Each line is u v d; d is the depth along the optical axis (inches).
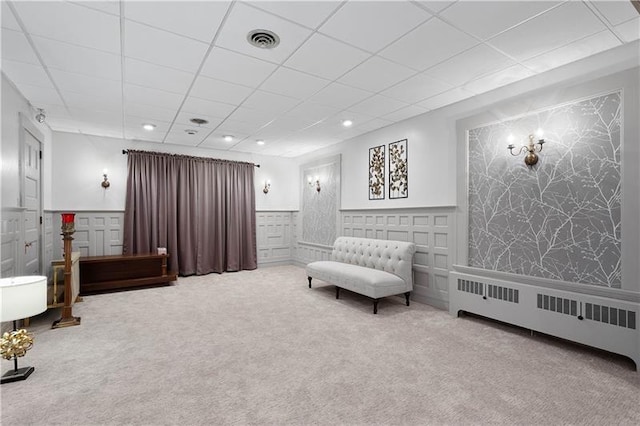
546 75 120.4
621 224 101.4
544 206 120.1
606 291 102.6
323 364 98.7
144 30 92.0
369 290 151.3
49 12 83.0
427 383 87.7
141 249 221.3
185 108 160.1
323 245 246.4
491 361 101.0
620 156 101.7
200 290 194.5
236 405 77.3
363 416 73.4
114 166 220.5
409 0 80.0
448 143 155.6
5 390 83.3
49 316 143.9
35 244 161.2
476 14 85.8
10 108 126.2
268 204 283.9
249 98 146.8
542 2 80.9
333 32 94.2
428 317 144.5
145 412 74.5
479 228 141.7
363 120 180.5
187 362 99.7
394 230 184.9
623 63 102.2
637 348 94.7
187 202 239.6
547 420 72.1
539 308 116.9
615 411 75.5
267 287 203.0
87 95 141.9
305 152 270.1
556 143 117.0
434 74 122.6
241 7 82.0
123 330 127.0
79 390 83.7
